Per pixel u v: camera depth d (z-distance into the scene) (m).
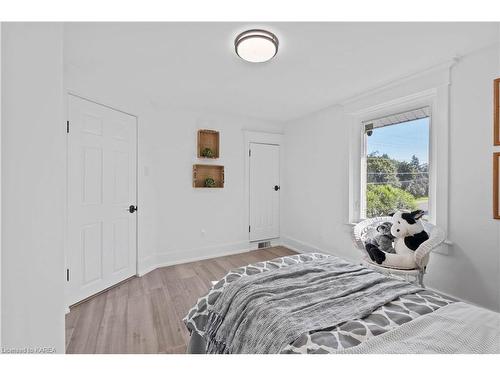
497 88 1.85
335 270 1.59
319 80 2.60
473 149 2.02
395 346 0.87
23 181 0.43
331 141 3.46
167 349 1.71
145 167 3.17
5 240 0.41
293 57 2.11
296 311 1.11
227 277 1.57
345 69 2.34
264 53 1.89
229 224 3.97
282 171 4.47
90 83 2.42
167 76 2.50
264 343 0.99
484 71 1.95
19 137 0.43
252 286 1.36
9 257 0.42
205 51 2.03
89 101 2.44
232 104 3.40
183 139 3.57
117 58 2.13
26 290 0.43
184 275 3.09
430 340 0.90
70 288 2.27
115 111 2.73
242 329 1.13
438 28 1.71
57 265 0.47
